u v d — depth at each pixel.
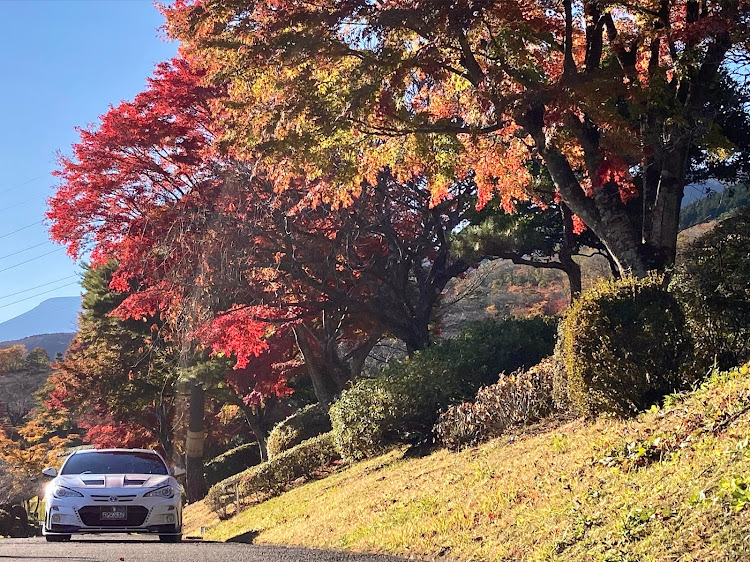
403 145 16.47
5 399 90.25
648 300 11.24
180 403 42.03
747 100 17.03
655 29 14.82
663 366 11.07
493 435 15.31
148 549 10.78
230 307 24.11
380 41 14.12
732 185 26.08
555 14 14.84
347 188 16.23
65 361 44.09
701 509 6.25
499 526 8.89
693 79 15.04
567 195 15.49
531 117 14.86
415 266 29.25
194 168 23.09
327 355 28.66
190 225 21.98
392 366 20.02
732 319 11.72
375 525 11.47
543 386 14.94
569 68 14.29
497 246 26.31
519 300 57.88
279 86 14.39
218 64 15.16
